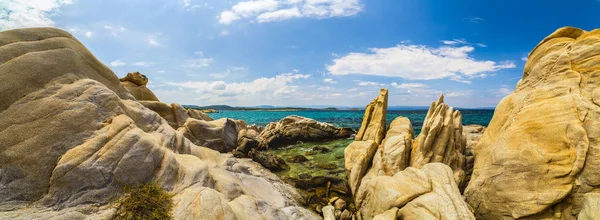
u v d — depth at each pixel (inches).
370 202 649.6
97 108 463.8
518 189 492.1
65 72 480.7
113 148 417.7
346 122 3408.0
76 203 352.2
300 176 992.9
